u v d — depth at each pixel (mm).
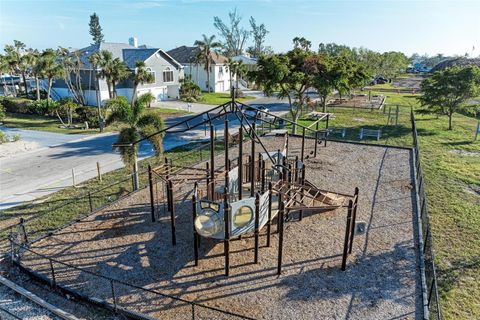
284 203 13133
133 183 19422
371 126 37344
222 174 16875
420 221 15133
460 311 10711
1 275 12141
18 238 14250
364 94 63875
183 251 13281
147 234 14500
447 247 14023
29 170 23547
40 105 43281
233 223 12055
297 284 11383
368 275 11836
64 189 20219
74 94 47938
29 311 10430
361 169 22266
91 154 27312
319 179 20469
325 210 16391
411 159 24500
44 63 44562
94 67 41125
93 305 10656
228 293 10984
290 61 30266
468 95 34469
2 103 45188
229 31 109062
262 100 60531
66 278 11734
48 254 13117
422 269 12070
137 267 12320
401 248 13438
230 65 65250
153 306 10422
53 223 16000
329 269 12141
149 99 20188
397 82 93438
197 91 59000
